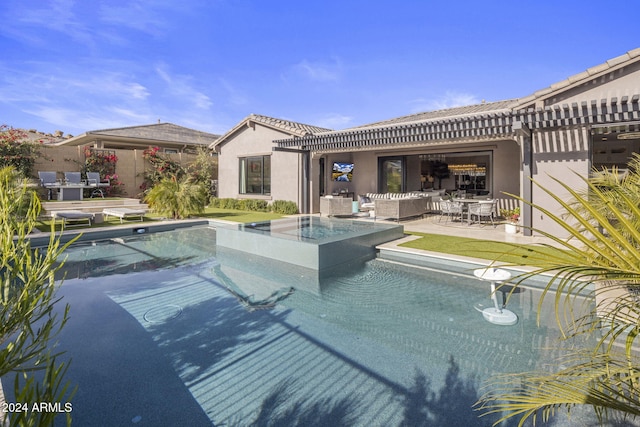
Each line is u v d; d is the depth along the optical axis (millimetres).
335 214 14078
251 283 6668
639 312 1657
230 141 18656
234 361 3838
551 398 1617
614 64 8484
